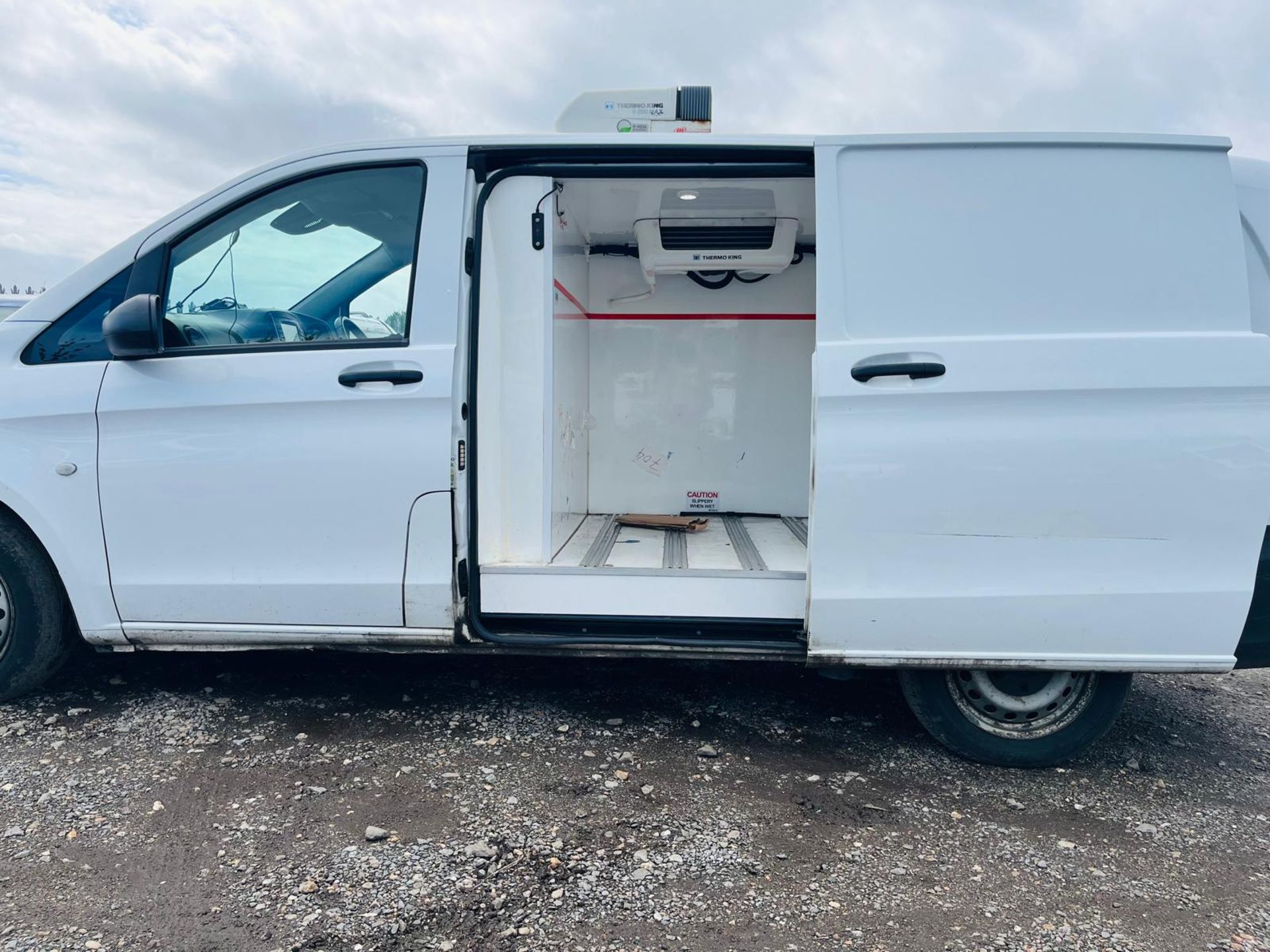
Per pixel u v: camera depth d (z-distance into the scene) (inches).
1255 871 97.8
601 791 110.5
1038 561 109.3
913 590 111.0
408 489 116.0
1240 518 106.6
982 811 109.7
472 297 118.3
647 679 150.4
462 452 118.3
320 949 79.7
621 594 122.3
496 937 82.4
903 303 110.0
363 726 127.0
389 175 120.5
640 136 117.8
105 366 119.4
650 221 162.9
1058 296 108.6
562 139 118.4
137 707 130.5
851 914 87.7
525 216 123.5
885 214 110.9
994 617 110.8
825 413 109.3
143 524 119.3
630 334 185.6
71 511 119.6
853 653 113.9
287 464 116.7
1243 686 162.4
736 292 184.2
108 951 78.6
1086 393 106.5
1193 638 109.2
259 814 102.2
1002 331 108.7
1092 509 107.8
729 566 129.8
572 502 163.6
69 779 108.4
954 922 87.0
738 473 187.8
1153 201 108.6
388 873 91.4
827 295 110.3
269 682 142.1
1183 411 106.1
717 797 110.3
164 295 122.3
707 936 83.5
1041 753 120.0
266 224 121.9
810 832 102.8
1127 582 108.6
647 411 186.9
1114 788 117.5
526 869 92.9
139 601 121.1
